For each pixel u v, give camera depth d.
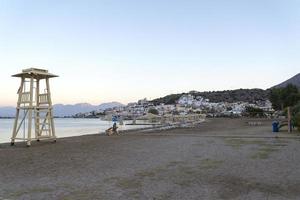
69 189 7.82
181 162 11.72
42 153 14.32
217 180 8.79
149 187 8.02
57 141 20.48
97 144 18.25
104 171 10.09
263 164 11.19
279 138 21.36
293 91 87.56
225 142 18.89
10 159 12.53
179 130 35.50
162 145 17.47
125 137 23.89
